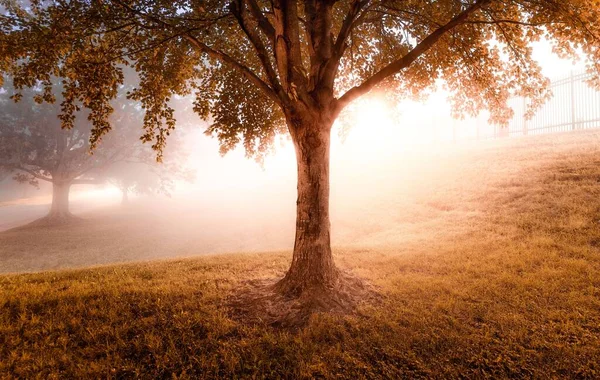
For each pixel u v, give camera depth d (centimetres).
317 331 459
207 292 613
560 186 1193
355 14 642
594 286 576
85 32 641
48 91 642
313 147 575
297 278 573
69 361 415
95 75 664
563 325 459
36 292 616
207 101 843
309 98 558
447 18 756
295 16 557
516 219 1059
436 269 753
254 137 885
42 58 603
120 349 438
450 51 812
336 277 593
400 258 860
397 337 448
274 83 547
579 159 1389
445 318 498
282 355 423
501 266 720
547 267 674
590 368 380
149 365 409
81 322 506
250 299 577
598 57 670
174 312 525
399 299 580
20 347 441
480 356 406
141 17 632
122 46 712
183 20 678
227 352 425
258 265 839
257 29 811
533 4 649
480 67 807
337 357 415
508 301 547
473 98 891
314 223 581
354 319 497
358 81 923
